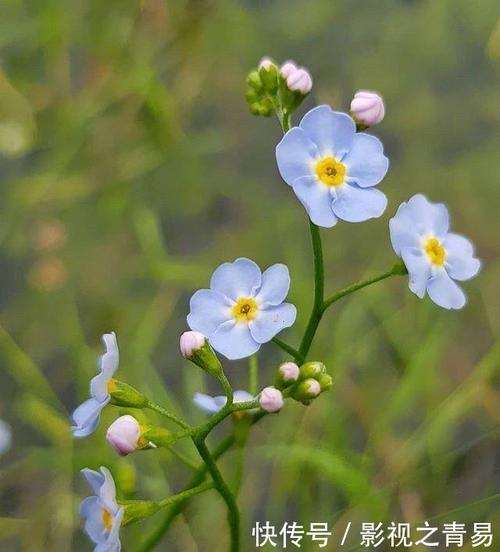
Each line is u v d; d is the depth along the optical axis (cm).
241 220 21
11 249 21
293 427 17
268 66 12
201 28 24
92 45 24
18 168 22
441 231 12
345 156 11
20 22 23
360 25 24
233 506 12
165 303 20
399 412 17
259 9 24
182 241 21
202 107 23
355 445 17
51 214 22
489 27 23
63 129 22
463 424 17
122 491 13
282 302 11
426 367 17
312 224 11
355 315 18
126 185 22
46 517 17
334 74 23
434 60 23
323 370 11
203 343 11
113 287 20
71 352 19
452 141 22
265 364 18
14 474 17
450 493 16
